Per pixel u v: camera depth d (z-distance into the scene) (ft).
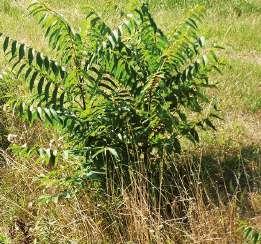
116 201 18.26
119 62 18.39
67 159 19.30
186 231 17.88
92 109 18.56
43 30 34.99
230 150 23.11
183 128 20.12
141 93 18.52
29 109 18.03
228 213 18.57
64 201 19.02
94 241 17.70
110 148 18.12
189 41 18.57
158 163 19.84
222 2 45.34
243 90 29.19
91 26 18.70
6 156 20.90
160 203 19.11
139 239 17.38
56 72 17.97
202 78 20.20
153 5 44.01
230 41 37.09
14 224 18.72
